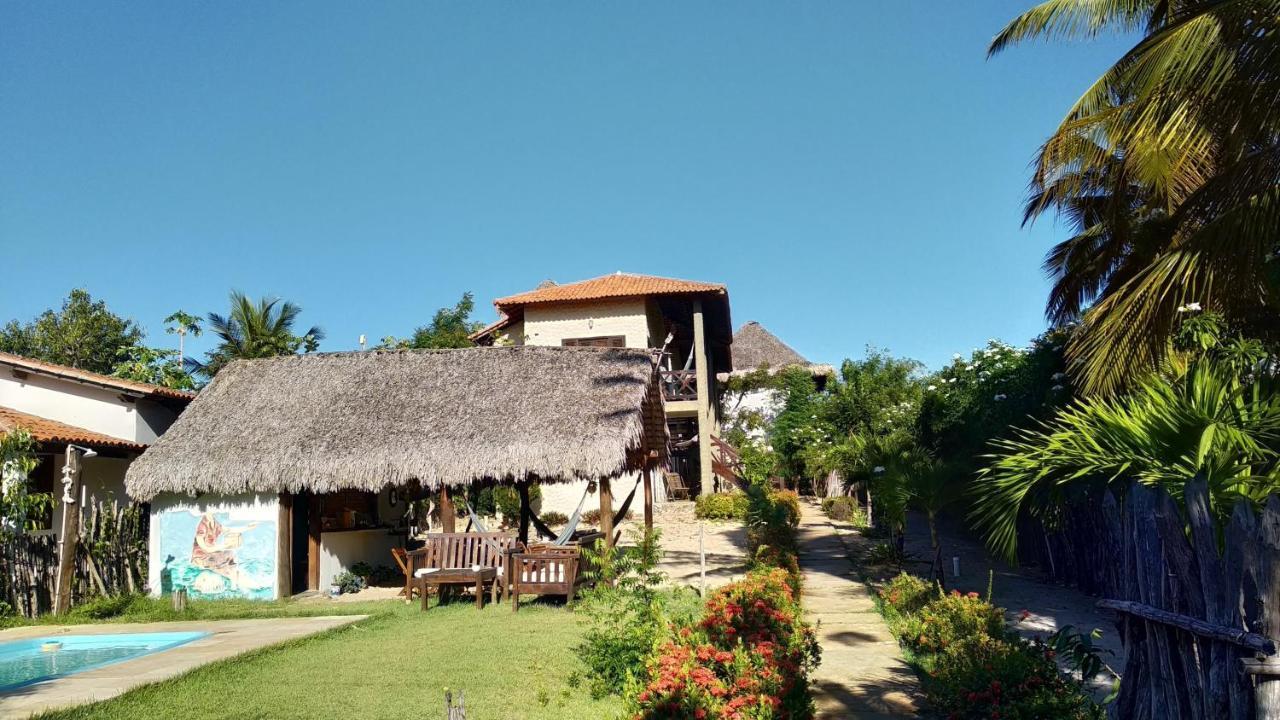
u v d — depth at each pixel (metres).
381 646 9.35
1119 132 8.79
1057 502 6.55
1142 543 4.85
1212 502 4.84
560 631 10.21
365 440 14.67
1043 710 6.21
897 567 16.34
